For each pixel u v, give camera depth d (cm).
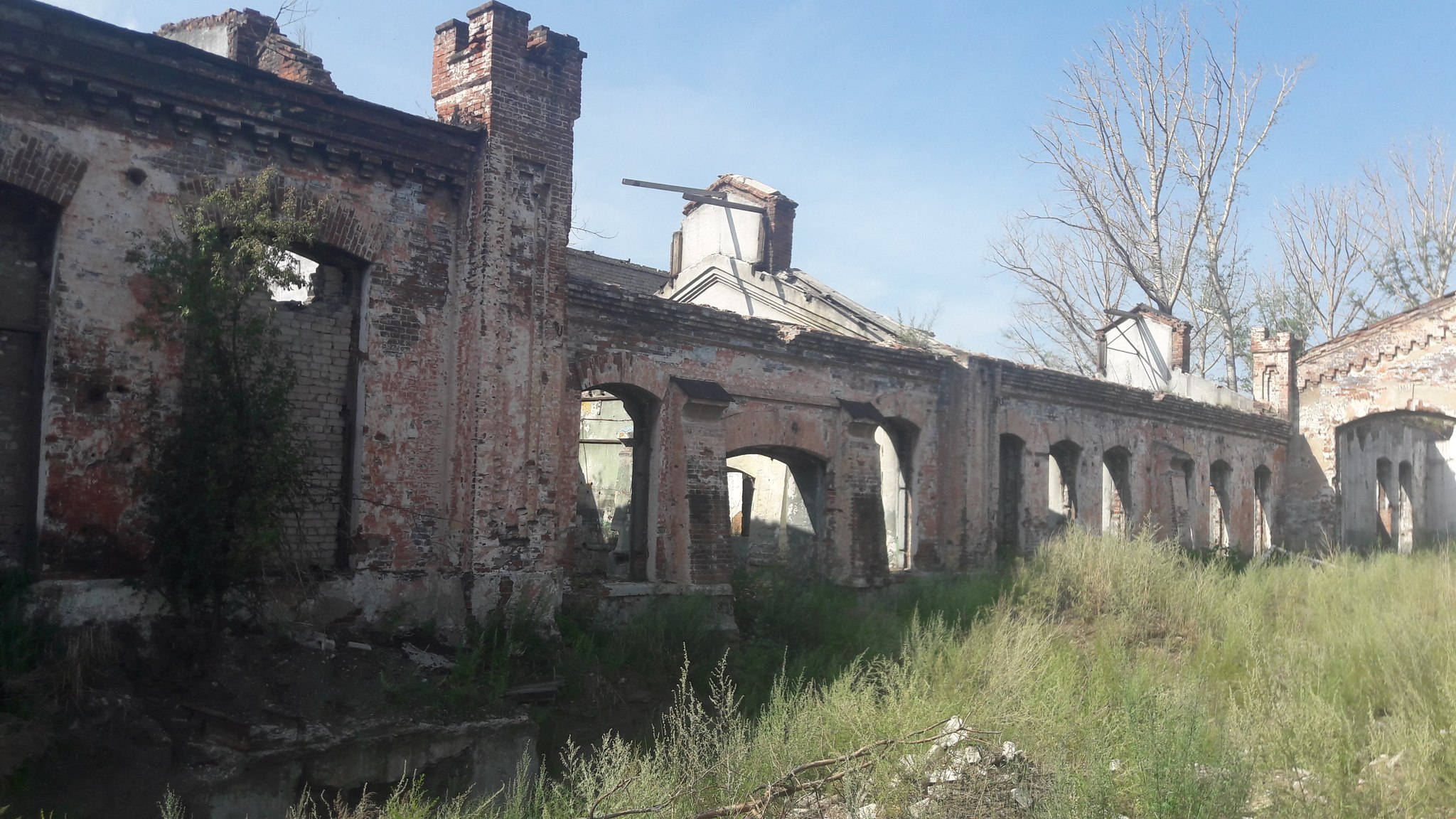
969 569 1797
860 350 1620
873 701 916
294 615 958
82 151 878
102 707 772
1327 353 2745
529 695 977
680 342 1363
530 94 1136
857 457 1602
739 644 1241
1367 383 2669
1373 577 1714
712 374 1405
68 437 859
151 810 736
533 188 1133
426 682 921
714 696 926
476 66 1123
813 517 1617
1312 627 1338
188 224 909
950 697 947
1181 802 664
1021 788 729
